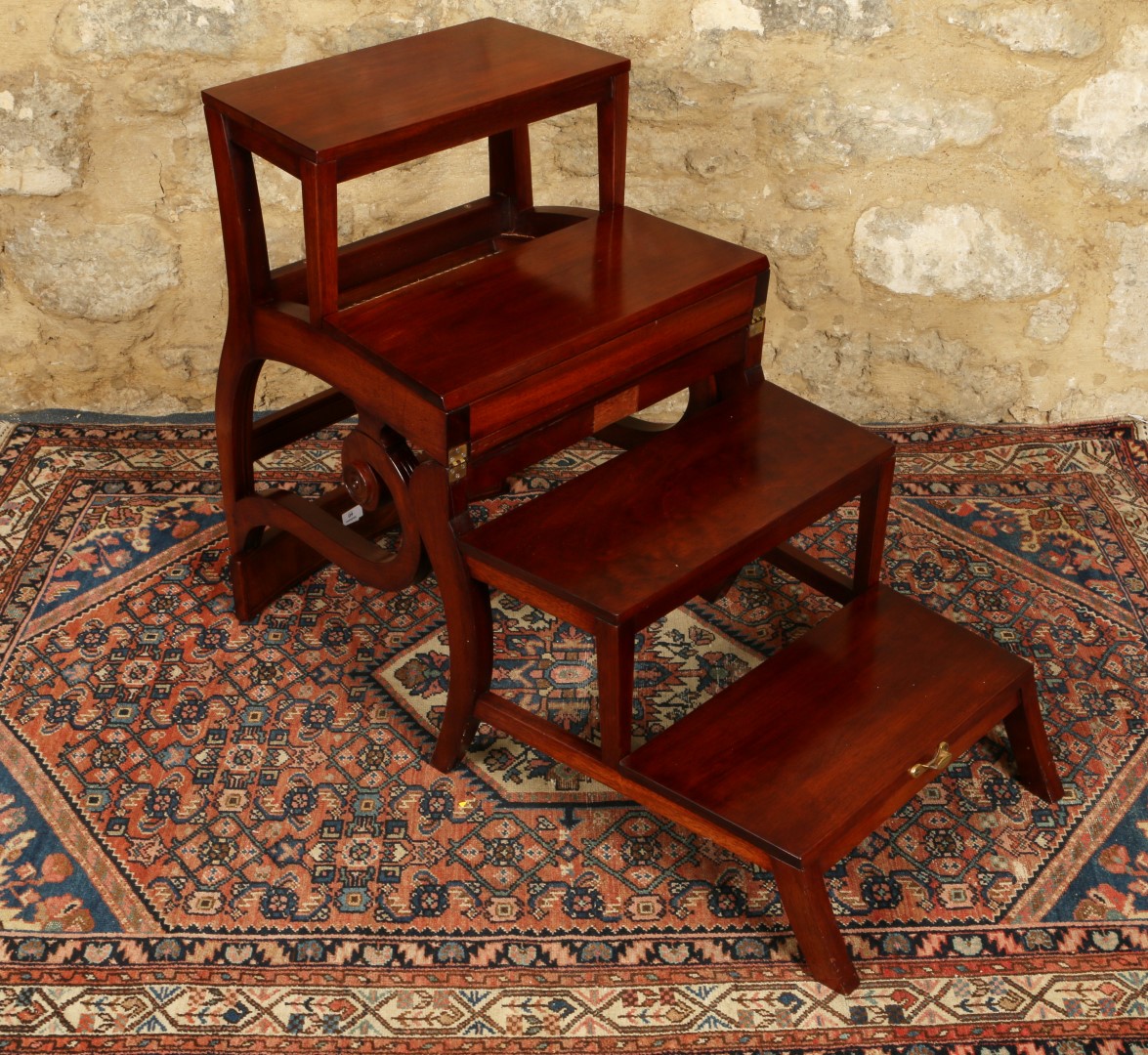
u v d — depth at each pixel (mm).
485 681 2260
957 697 2168
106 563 2840
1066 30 2811
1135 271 3119
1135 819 2305
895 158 3012
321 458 3174
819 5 2818
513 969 2057
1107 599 2785
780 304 3256
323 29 2865
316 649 2645
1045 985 2033
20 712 2477
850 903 2160
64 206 2996
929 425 3348
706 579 2059
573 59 2316
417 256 2592
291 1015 1983
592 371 2139
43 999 1993
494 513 3010
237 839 2256
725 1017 1985
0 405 3301
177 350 3240
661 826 2291
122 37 2797
